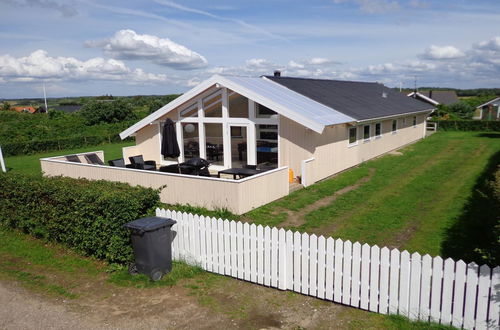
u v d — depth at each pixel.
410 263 5.68
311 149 14.82
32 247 9.33
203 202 11.91
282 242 6.73
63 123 43.56
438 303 5.54
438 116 45.97
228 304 6.46
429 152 24.03
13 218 10.19
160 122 18.83
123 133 19.36
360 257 6.08
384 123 22.89
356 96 24.97
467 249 8.33
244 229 7.12
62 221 8.71
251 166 15.12
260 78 20.39
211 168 17.62
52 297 6.83
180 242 8.05
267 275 7.00
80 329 5.82
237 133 17.14
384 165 19.42
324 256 6.37
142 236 7.13
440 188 14.20
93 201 7.85
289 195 13.36
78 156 19.08
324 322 5.86
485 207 11.33
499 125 35.78
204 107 17.28
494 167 18.14
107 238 7.71
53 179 9.66
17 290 7.13
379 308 6.02
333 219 10.84
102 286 7.18
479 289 5.20
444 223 10.12
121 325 5.89
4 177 10.20
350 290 6.26
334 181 15.55
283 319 5.97
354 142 18.86
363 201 12.62
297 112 14.39
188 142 18.56
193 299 6.63
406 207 11.81
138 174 13.67
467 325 5.37
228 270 7.48
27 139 37.53
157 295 6.79
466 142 28.62
